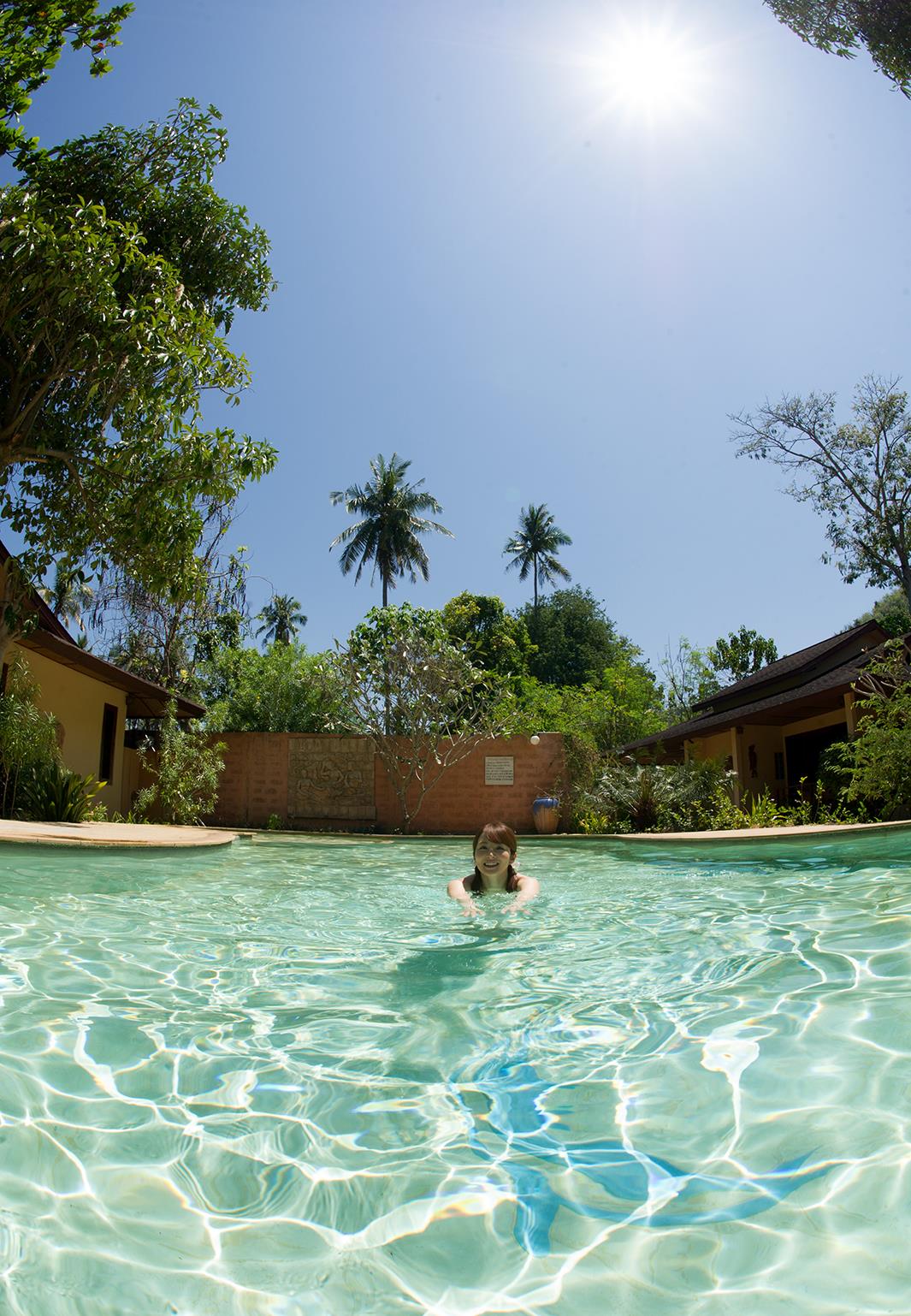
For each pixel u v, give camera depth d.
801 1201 1.58
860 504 29.67
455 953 3.97
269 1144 1.90
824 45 12.62
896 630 28.73
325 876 7.62
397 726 17.53
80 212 10.18
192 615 24.81
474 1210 1.61
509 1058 2.44
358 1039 2.65
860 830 9.32
